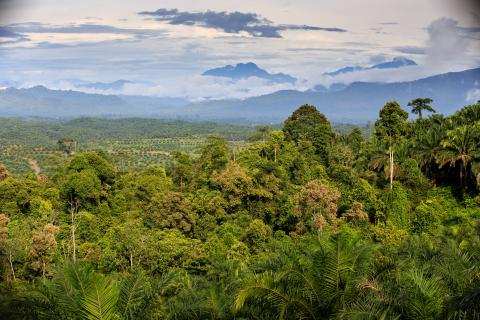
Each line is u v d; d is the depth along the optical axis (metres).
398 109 59.62
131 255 32.62
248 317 12.30
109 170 51.47
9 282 29.75
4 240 31.81
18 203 45.41
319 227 37.50
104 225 44.59
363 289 12.09
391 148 50.66
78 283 10.78
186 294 15.87
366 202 43.81
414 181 49.34
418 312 10.75
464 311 10.32
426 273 13.79
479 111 52.66
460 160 47.03
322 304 12.10
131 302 12.21
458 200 47.34
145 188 51.56
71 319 11.20
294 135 67.81
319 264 12.34
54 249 32.81
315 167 52.72
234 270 23.34
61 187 48.25
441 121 56.78
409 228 41.56
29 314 11.53
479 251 16.30
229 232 37.78
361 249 12.90
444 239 25.28
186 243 35.44
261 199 45.88
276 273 11.89
